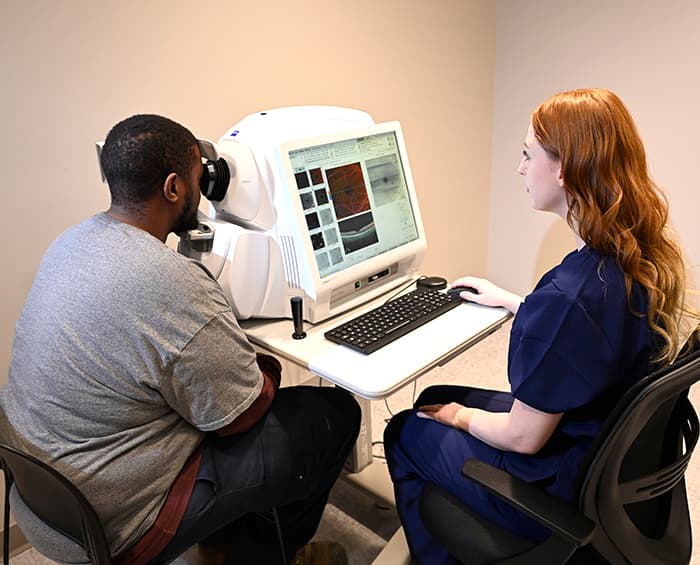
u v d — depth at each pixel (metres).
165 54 1.71
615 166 1.00
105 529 1.12
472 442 1.24
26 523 1.18
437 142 2.66
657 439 1.11
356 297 1.54
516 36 2.69
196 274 1.14
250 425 1.27
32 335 1.13
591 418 1.09
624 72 2.41
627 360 1.03
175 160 1.19
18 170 1.53
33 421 1.12
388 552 1.52
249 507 1.28
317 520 1.58
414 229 1.65
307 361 1.29
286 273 1.44
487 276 3.23
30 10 1.45
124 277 1.08
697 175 2.36
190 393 1.13
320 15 2.05
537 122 1.08
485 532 1.12
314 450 1.36
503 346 2.79
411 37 2.38
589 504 0.98
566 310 1.01
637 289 1.01
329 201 1.43
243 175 1.38
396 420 1.41
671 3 2.20
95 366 1.08
